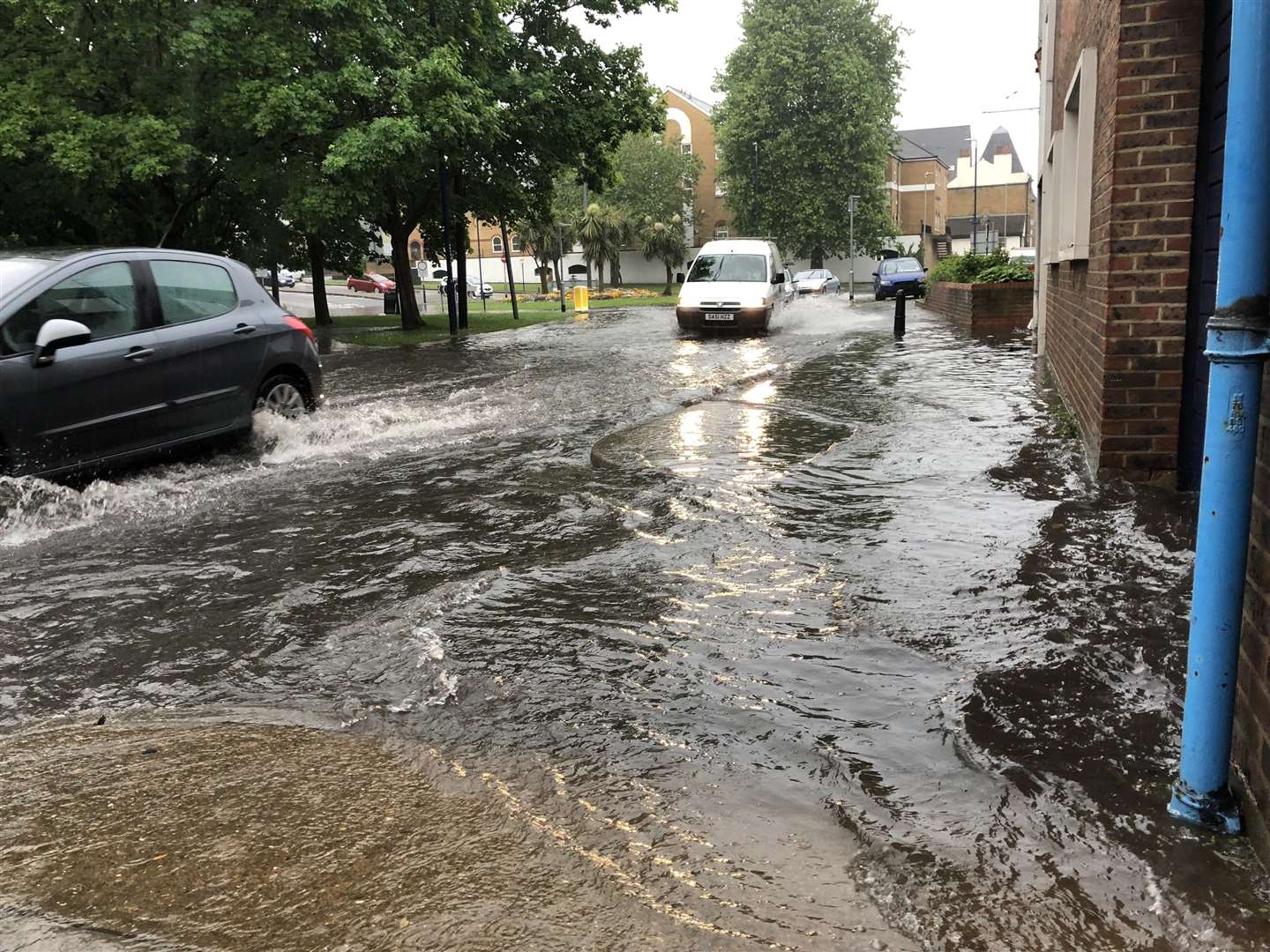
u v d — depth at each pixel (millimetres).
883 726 2883
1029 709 2943
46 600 4367
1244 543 2152
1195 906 1999
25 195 18984
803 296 43281
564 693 3207
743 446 7383
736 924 2004
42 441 5988
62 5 16656
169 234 21000
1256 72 1993
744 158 61000
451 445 8031
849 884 2133
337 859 2291
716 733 2887
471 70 22078
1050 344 11445
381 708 3162
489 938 1977
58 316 6215
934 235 85625
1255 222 2029
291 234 25562
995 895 2068
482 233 93375
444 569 4637
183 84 17984
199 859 2309
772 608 3908
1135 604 3762
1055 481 5777
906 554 4516
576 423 9023
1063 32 9844
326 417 8594
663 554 4691
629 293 70062
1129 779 2523
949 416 8305
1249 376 2078
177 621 4078
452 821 2451
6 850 2375
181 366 6895
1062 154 9109
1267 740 2139
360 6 18547
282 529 5484
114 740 2988
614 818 2441
